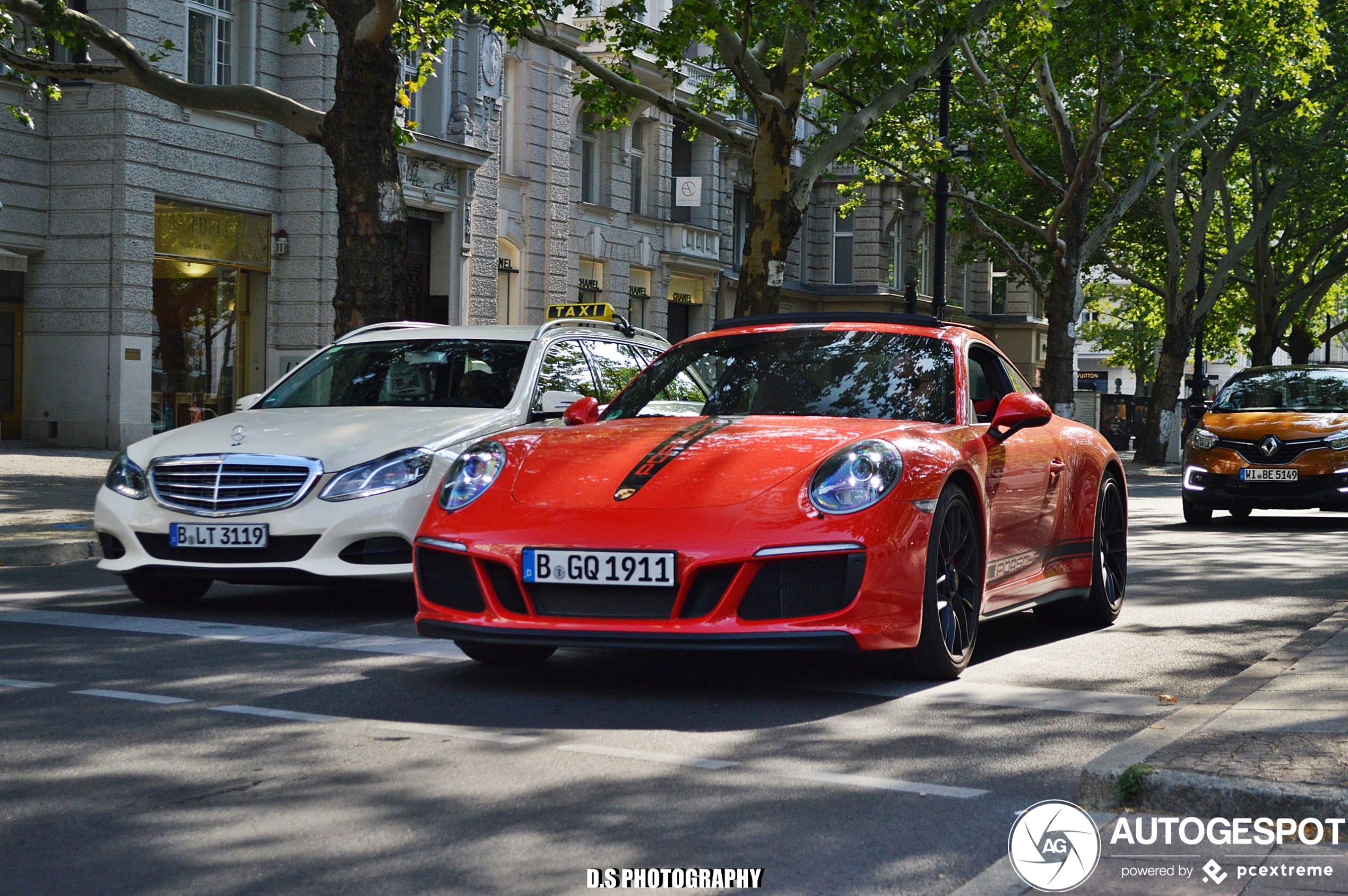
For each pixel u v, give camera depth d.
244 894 3.38
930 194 33.25
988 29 28.31
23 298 23.83
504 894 3.39
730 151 40.47
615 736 4.98
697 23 19.56
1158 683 6.18
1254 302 42.78
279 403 9.08
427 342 9.33
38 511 13.48
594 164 35.28
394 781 4.37
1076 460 7.65
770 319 7.29
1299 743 4.37
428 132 28.66
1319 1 33.72
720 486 5.59
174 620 7.71
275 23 25.92
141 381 23.64
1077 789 4.35
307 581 7.69
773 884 3.48
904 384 6.65
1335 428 15.55
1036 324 59.28
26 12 15.65
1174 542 13.87
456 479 6.03
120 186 23.17
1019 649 7.14
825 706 5.53
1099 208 39.03
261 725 5.13
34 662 6.36
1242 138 36.56
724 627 5.36
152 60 16.62
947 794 4.29
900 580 5.61
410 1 21.08
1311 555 12.41
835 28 19.27
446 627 5.71
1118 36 26.59
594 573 5.43
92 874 3.51
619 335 10.29
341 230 15.59
